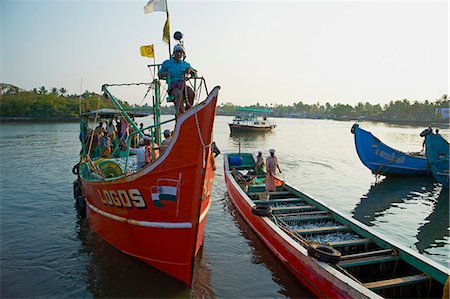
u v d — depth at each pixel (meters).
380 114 129.62
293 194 11.29
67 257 7.76
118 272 7.05
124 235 7.02
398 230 10.58
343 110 154.75
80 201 9.95
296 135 50.47
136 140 10.57
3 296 6.21
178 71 7.10
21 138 35.00
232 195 12.12
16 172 17.83
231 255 8.06
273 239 7.91
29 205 11.94
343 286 5.33
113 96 8.23
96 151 11.04
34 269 7.22
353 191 15.59
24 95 76.12
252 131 49.09
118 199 6.73
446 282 5.38
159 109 7.87
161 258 6.50
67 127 54.12
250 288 6.62
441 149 16.06
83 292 6.38
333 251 6.16
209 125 5.50
